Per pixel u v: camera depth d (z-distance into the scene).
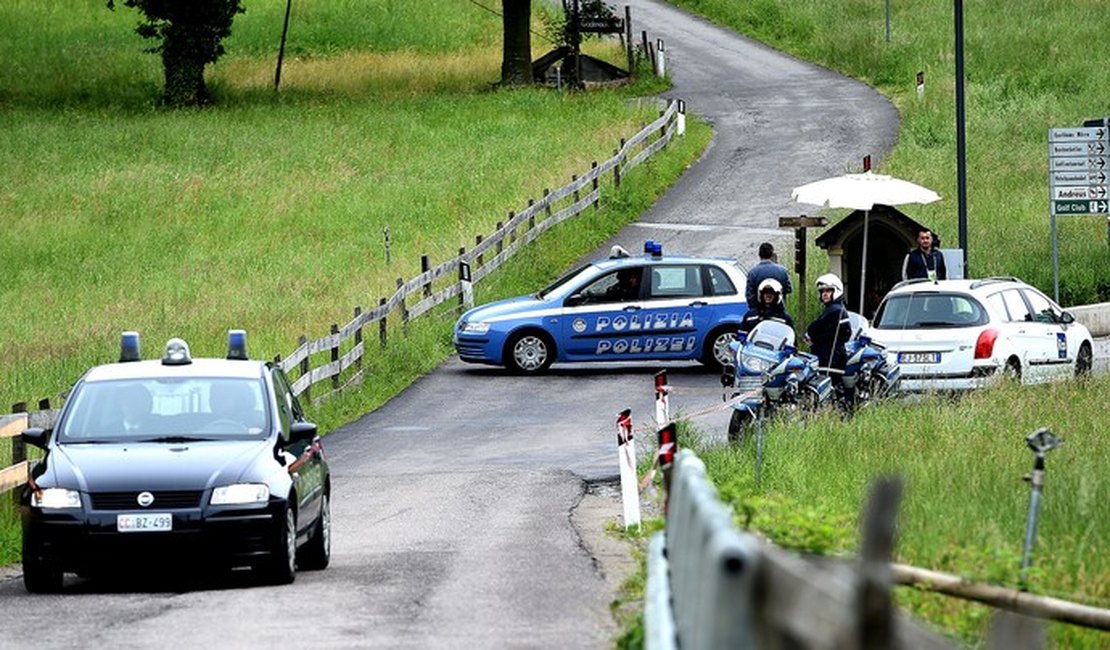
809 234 138.25
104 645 33.94
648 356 100.06
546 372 100.31
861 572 11.59
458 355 107.69
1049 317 85.00
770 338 68.56
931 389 71.81
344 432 82.50
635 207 151.38
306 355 87.12
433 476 67.44
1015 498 42.50
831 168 165.12
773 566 12.50
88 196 162.25
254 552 42.47
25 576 43.38
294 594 41.09
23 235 148.25
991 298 82.00
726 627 13.59
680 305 100.00
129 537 42.06
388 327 106.00
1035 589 29.62
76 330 107.25
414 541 51.03
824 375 70.38
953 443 55.84
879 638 11.45
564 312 100.00
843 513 43.50
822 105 199.62
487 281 122.75
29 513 42.78
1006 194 145.25
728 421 80.44
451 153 176.62
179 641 34.25
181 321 108.56
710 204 153.88
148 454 43.88
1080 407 64.44
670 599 23.75
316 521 46.66
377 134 189.00
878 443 57.44
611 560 45.31
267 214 153.38
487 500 60.25
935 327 81.50
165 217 154.50
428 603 38.59
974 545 35.19
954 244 124.31
